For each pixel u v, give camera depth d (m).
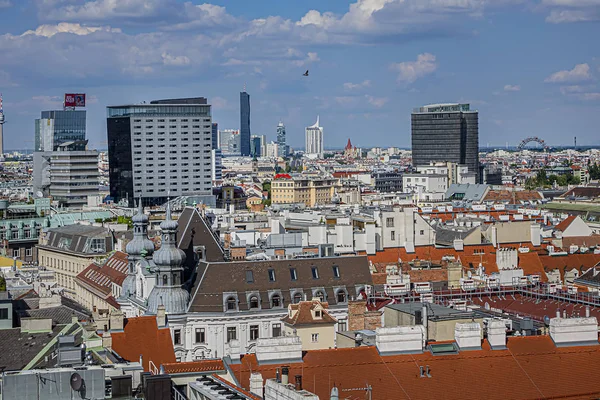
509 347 162.50
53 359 188.75
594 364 160.62
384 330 158.62
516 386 154.75
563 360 160.88
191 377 155.25
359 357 157.50
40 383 141.88
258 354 156.38
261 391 145.75
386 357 157.75
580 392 154.62
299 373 153.38
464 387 153.50
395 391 151.00
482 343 162.25
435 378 154.38
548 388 154.88
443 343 161.38
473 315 186.12
